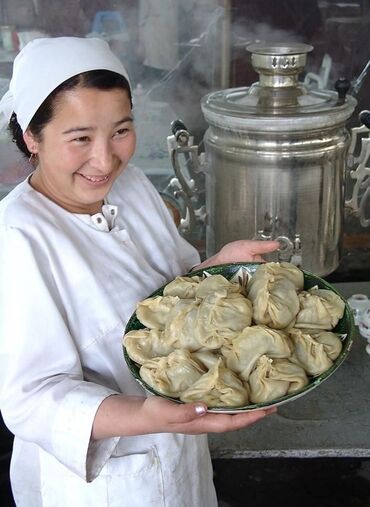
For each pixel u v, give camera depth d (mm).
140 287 1092
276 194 1615
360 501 1713
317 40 2074
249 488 1759
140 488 1088
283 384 921
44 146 951
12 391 945
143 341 1010
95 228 1055
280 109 1569
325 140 1584
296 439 1333
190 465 1162
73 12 2002
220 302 1003
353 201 1812
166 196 2061
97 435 917
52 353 956
